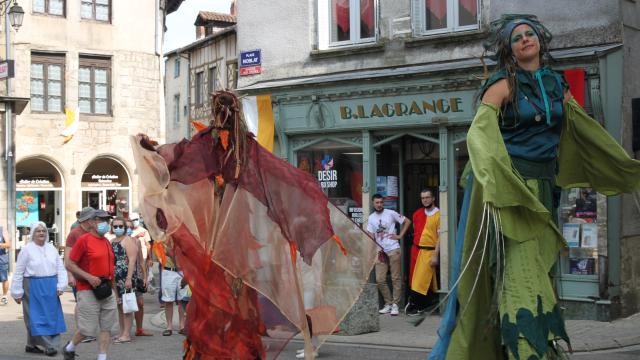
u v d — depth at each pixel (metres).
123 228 12.35
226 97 5.18
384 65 14.91
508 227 3.64
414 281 13.74
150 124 33.12
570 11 12.73
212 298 5.02
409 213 14.98
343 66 15.45
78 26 31.50
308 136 15.78
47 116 30.80
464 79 13.47
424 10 14.56
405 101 14.27
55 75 31.11
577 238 12.54
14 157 27.30
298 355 9.53
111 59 32.38
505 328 3.60
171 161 5.13
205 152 5.14
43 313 11.17
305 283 5.34
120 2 32.50
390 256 14.02
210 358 5.04
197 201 5.08
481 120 3.81
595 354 9.99
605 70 12.23
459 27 14.24
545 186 3.97
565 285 12.51
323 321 5.36
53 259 11.34
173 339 12.50
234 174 5.11
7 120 27.08
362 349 10.76
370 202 14.88
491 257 3.70
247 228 5.05
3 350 11.64
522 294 3.62
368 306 11.95
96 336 10.25
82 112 31.78
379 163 15.13
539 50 4.00
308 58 15.93
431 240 13.66
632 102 10.78
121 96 32.47
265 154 5.31
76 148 31.45
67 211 31.17
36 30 30.50
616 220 12.27
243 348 5.08
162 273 12.89
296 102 15.74
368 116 14.79
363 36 15.44
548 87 4.00
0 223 27.00
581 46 12.62
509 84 3.90
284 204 5.21
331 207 5.46
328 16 15.84
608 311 12.11
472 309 3.83
